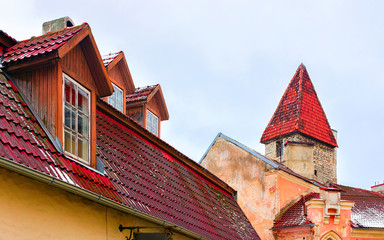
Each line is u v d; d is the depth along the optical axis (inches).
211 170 1162.0
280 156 1398.9
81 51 362.3
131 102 671.1
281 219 1026.1
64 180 297.0
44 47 338.6
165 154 575.8
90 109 370.9
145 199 418.3
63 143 332.2
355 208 1109.7
